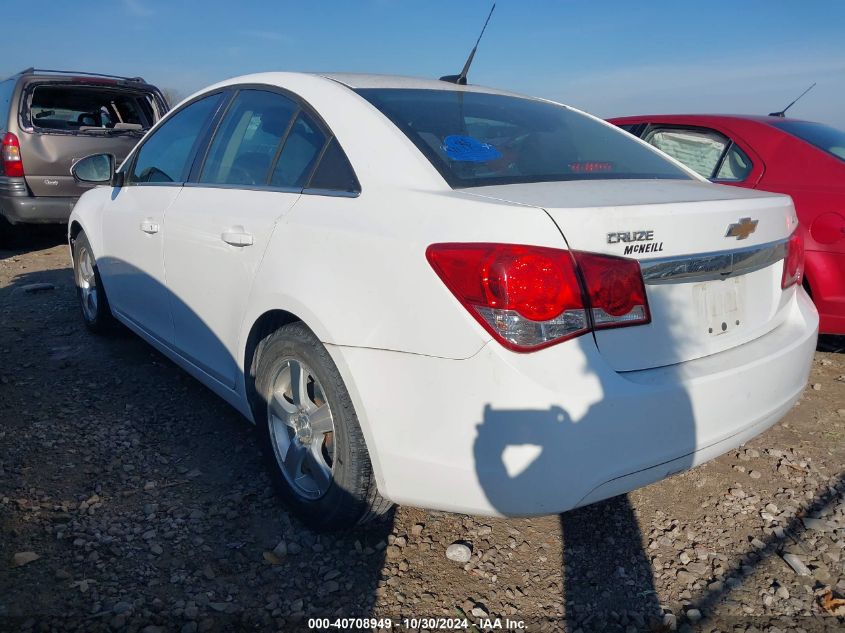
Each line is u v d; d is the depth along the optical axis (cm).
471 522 277
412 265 211
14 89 725
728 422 227
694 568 256
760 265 251
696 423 216
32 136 717
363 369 223
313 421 256
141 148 402
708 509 294
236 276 283
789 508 296
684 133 521
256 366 281
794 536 277
